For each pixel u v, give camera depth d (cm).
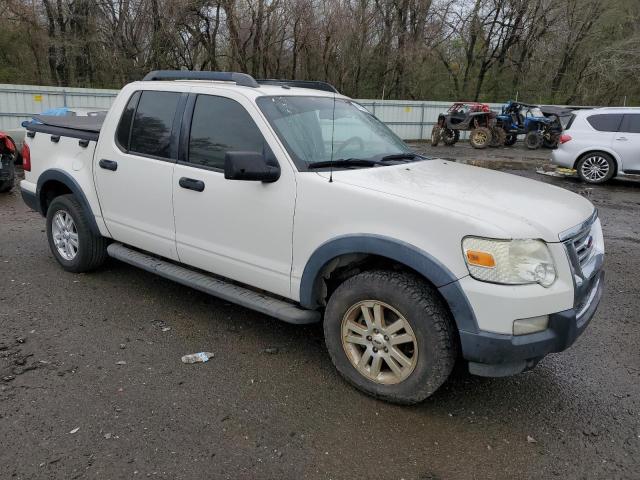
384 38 3138
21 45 2609
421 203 301
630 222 861
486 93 3528
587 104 3284
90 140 477
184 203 401
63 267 529
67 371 349
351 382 339
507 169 1490
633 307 495
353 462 275
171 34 2603
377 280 313
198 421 303
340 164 362
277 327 425
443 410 323
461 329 288
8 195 912
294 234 343
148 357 372
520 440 298
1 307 443
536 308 281
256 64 2783
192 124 403
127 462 268
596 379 365
